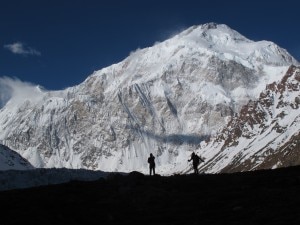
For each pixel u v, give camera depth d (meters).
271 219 51.31
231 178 73.19
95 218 57.34
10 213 57.41
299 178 66.88
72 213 58.09
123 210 59.69
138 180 71.06
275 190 62.16
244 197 60.91
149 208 60.16
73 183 70.81
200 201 61.12
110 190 67.44
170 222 54.41
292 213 52.19
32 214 56.88
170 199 63.19
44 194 65.06
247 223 50.81
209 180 72.56
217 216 54.72
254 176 73.38
